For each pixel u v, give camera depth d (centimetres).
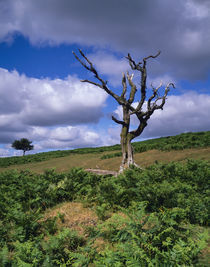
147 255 420
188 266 370
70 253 464
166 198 713
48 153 4388
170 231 491
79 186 1010
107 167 2089
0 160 4016
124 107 1638
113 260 409
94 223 671
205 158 1642
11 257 522
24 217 659
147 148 2589
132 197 830
